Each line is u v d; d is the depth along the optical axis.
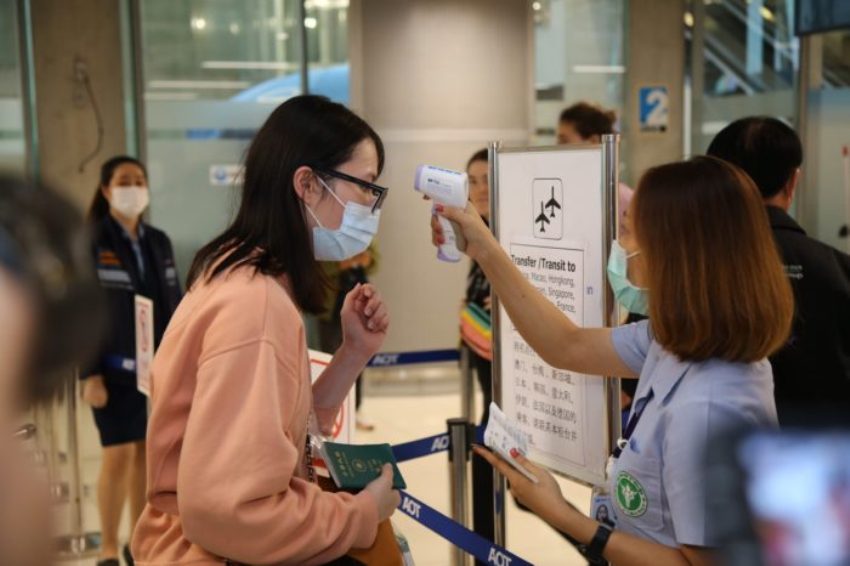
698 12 7.06
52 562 0.52
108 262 3.74
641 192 1.58
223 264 1.47
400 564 1.58
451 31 6.83
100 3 6.11
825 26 5.52
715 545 0.36
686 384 1.52
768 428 0.36
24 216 0.50
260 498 1.32
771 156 2.14
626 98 7.14
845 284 2.09
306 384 1.46
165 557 1.44
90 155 6.19
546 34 7.03
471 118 6.94
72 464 3.77
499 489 2.60
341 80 6.72
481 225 1.99
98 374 3.68
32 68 6.01
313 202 1.57
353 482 1.58
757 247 1.50
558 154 2.14
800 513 0.34
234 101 6.49
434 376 7.01
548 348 1.98
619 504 1.65
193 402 1.36
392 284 6.94
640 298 1.93
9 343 0.47
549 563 3.86
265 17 6.47
